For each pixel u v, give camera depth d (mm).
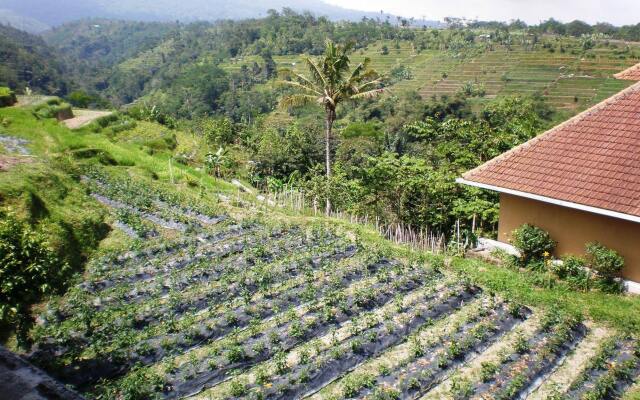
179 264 16891
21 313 11609
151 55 199625
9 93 38094
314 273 16531
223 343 12445
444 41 135750
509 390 10828
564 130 17875
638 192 14492
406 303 14695
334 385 11281
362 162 38281
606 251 15398
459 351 12234
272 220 22000
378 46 138500
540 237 16938
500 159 18016
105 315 13141
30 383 7508
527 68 108250
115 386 10555
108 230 19531
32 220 16453
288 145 38344
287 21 158000
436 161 27219
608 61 104438
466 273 16312
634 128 16516
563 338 12734
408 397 10805
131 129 44094
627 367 11547
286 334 12805
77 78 171500
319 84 31281
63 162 23656
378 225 23734
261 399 10375
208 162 35219
